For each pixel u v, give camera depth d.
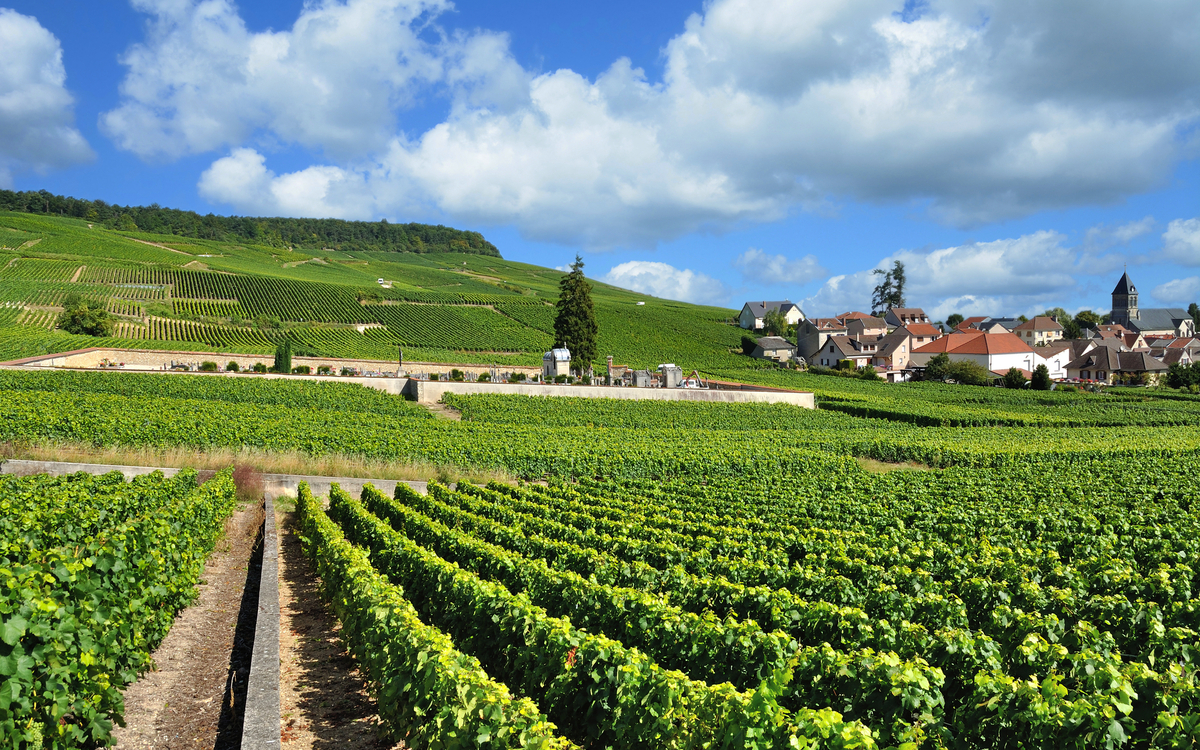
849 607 9.30
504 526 16.41
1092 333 136.38
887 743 6.66
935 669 6.91
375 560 14.44
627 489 25.06
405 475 27.53
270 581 13.07
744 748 5.73
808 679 7.50
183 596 11.40
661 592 11.48
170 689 8.98
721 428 49.12
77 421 26.55
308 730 7.90
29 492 13.75
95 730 6.80
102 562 8.84
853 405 59.97
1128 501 23.55
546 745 5.72
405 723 7.17
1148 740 6.41
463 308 118.12
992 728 6.66
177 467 24.41
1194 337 127.94
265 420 33.44
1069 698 7.20
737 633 8.26
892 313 147.50
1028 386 87.44
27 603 6.18
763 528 18.06
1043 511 20.41
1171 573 12.38
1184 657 8.70
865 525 19.27
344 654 10.27
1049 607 10.87
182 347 67.62
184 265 130.25
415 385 49.72
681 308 176.75
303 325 96.44
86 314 74.75
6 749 5.80
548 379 59.78
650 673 6.74
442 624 10.53
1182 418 60.75
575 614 10.02
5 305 80.56
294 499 23.66
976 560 14.12
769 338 117.19
